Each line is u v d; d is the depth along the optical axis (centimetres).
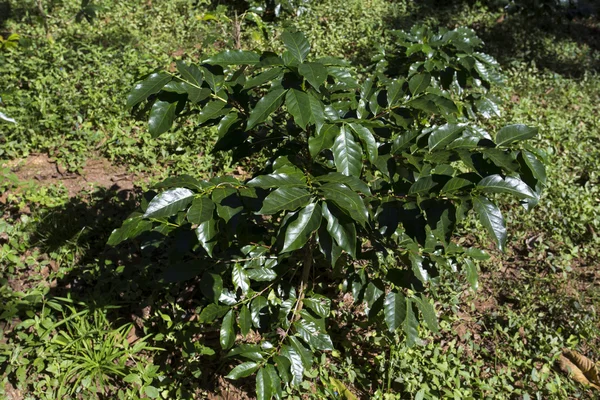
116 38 697
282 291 310
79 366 320
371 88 299
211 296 270
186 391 327
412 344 296
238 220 230
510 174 262
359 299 312
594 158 564
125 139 512
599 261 454
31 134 507
